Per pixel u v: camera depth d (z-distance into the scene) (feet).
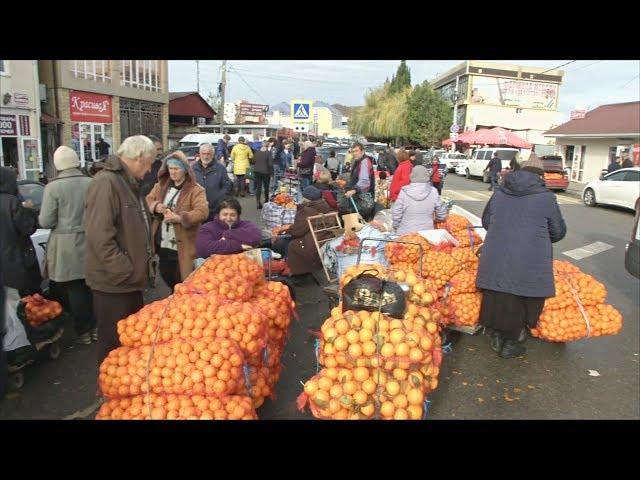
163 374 10.28
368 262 18.84
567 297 16.78
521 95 188.75
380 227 20.40
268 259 19.12
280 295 13.88
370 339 10.88
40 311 15.11
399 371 10.79
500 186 16.58
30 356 14.40
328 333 11.09
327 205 24.22
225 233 16.74
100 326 12.52
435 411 13.46
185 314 11.04
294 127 57.77
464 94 188.03
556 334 16.66
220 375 10.26
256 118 224.33
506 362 16.67
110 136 76.79
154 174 23.29
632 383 15.55
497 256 15.80
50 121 64.28
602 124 95.45
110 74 75.25
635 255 23.26
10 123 55.06
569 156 106.01
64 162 15.93
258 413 12.91
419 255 17.19
